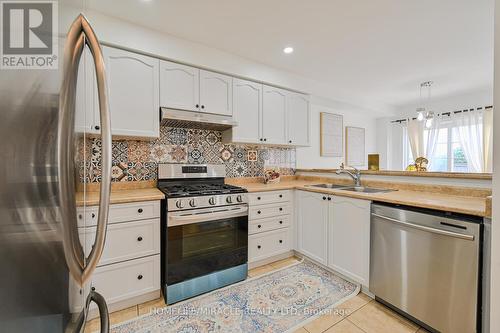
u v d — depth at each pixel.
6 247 0.37
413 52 2.47
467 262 1.33
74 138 0.54
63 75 0.49
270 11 1.82
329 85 3.47
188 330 1.54
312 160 3.95
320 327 1.57
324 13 1.84
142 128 2.01
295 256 2.71
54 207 0.47
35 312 0.43
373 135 5.08
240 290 2.01
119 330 1.53
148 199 1.78
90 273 0.58
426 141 4.55
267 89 2.80
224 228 2.09
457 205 1.47
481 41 2.24
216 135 2.79
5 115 0.36
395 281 1.69
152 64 2.06
